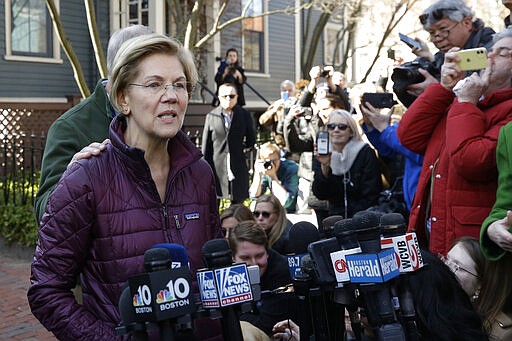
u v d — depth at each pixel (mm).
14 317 6168
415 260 1956
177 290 1800
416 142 3840
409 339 1913
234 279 1854
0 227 8500
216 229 2529
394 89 4309
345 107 7309
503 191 3039
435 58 4301
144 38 2240
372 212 1890
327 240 1999
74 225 2236
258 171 8383
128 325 1854
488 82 3379
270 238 4746
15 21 13289
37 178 9430
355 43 19469
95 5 14391
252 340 2596
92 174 2264
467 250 2947
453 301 2168
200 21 14758
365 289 1818
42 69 13680
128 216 2271
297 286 2041
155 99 2213
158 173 2355
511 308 2859
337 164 5246
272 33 18062
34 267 2260
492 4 15773
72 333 2195
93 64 14508
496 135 3268
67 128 3174
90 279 2297
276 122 9867
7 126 13023
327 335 2078
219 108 8938
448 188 3455
